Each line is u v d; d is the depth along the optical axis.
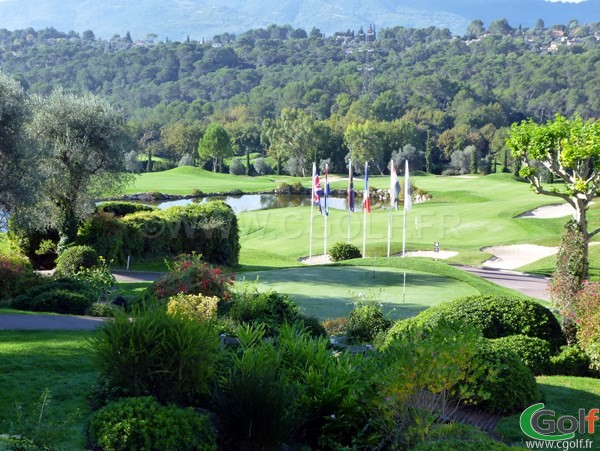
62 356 13.05
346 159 121.38
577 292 16.62
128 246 35.31
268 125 143.62
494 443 8.12
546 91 198.50
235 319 17.75
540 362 13.62
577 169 19.00
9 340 14.59
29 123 30.00
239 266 37.81
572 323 15.25
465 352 9.49
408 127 127.19
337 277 29.83
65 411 10.23
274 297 18.52
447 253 42.50
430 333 9.63
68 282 22.19
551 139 19.28
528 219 50.41
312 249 45.59
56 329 16.73
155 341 10.11
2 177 26.59
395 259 33.81
